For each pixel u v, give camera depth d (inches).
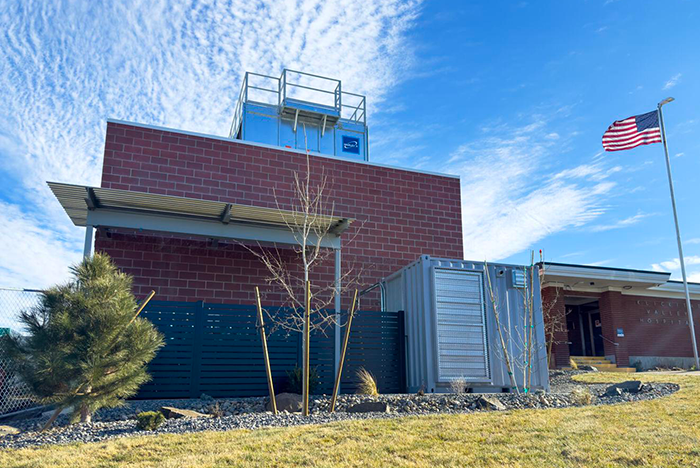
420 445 242.8
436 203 647.8
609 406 344.2
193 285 514.3
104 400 298.8
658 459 213.2
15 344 292.0
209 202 432.1
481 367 466.6
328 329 479.2
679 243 872.9
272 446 241.6
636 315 918.4
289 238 487.5
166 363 417.4
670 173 906.7
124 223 439.5
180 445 244.5
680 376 532.7
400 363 491.2
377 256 601.0
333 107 779.4
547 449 233.3
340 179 608.7
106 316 301.4
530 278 511.8
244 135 724.0
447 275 479.8
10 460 225.5
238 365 438.9
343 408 366.3
